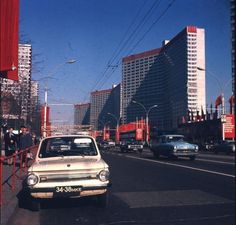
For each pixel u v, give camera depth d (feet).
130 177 52.08
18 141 60.80
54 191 27.32
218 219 25.04
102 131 287.48
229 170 60.75
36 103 119.96
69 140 33.27
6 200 31.09
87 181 27.73
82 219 25.98
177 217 25.84
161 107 303.89
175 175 53.88
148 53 204.95
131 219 25.52
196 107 252.62
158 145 100.22
